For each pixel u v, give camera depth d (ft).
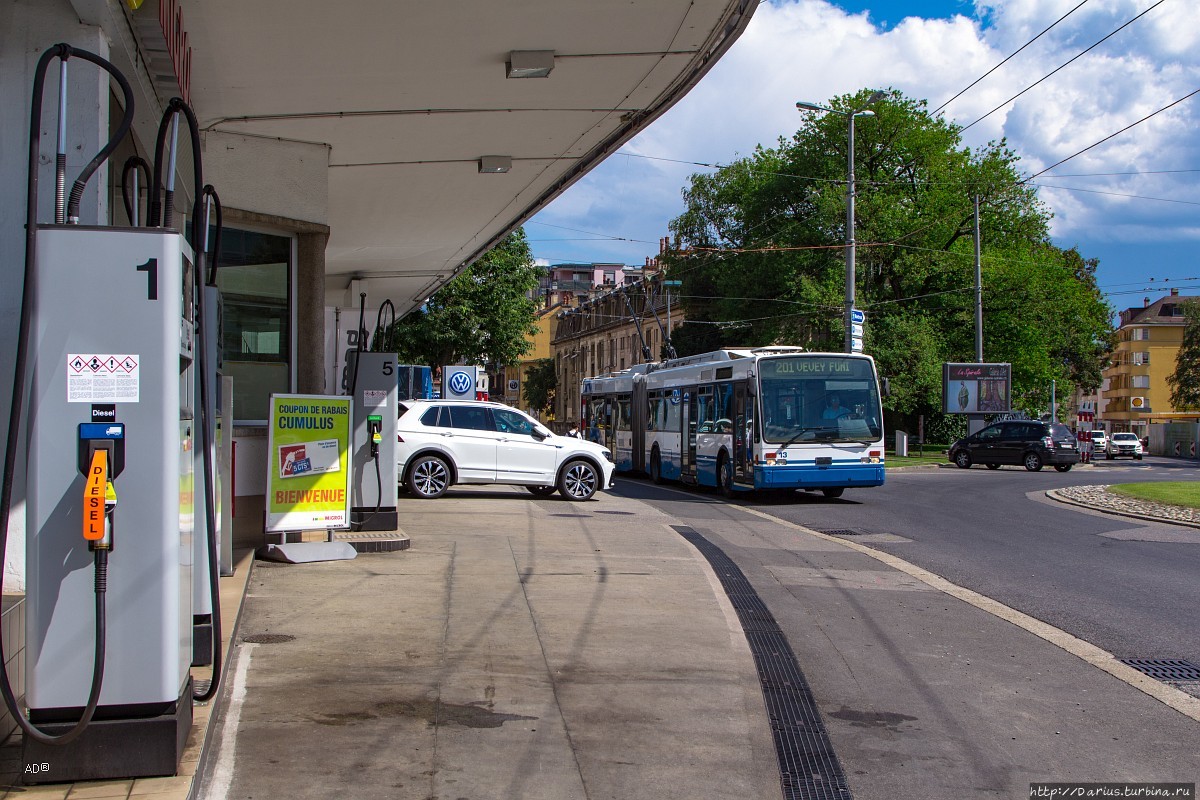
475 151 46.01
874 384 66.49
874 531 51.55
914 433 186.50
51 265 13.47
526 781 15.80
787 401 65.26
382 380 40.29
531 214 60.49
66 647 13.60
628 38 33.09
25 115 18.84
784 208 167.02
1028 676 23.31
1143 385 400.67
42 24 18.97
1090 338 211.61
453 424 61.41
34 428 13.42
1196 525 55.57
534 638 24.20
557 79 36.83
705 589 31.12
